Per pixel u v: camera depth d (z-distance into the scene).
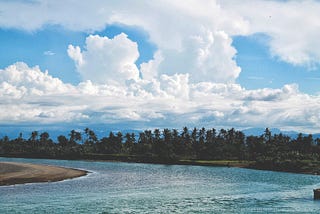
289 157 179.00
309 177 122.50
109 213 54.75
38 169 120.19
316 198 70.75
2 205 57.94
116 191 78.00
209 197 72.06
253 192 80.50
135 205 61.62
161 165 190.62
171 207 60.69
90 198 66.94
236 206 62.66
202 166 183.00
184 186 90.38
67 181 94.12
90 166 171.25
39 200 62.88
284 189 86.75
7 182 85.06
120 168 159.50
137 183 95.44
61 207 57.59
